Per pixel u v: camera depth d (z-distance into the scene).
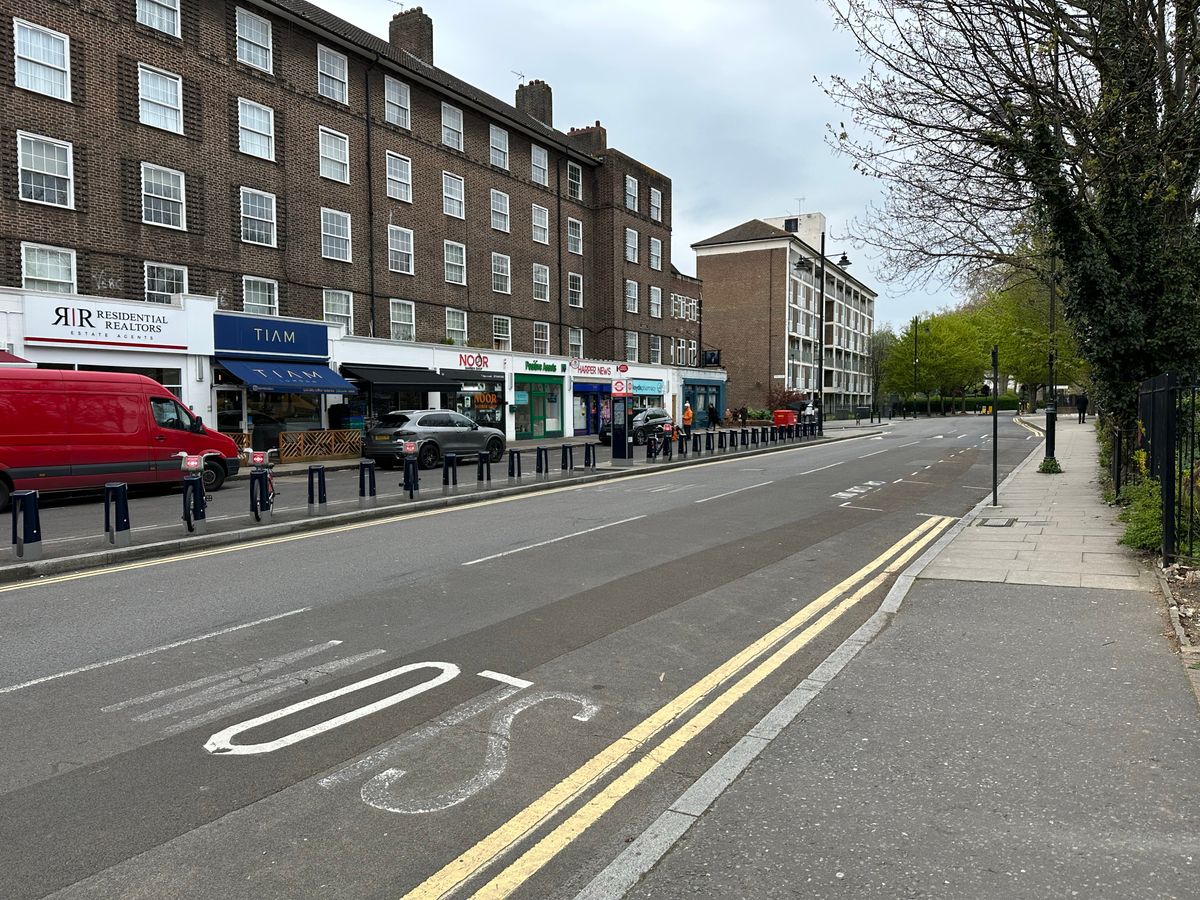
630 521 11.88
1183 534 7.92
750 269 66.75
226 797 3.60
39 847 3.18
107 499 9.56
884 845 3.10
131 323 20.03
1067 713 4.32
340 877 2.98
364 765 3.93
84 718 4.53
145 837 3.26
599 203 40.81
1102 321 11.89
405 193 29.48
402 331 29.41
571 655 5.64
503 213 34.41
